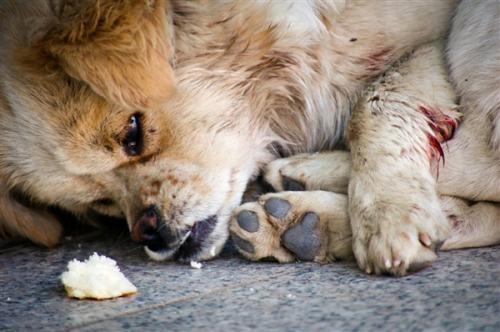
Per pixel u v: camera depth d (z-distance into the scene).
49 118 6.17
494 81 6.10
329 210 5.82
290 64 6.82
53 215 7.42
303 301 4.85
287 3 6.59
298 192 5.97
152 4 5.89
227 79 6.53
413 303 4.62
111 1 5.74
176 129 6.32
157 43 5.83
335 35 6.89
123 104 5.76
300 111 7.15
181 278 5.74
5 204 7.12
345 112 7.15
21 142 6.53
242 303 4.92
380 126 6.24
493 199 6.27
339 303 4.74
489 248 6.01
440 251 5.96
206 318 4.68
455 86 6.43
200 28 6.33
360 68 7.02
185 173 6.36
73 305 5.19
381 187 5.78
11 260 6.87
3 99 6.48
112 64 5.65
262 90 6.81
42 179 6.64
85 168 6.31
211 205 6.41
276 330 4.35
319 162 6.64
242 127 6.70
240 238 5.91
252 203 5.98
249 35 6.50
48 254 7.04
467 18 6.47
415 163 6.01
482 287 4.82
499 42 6.14
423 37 6.99
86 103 6.06
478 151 6.18
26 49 6.05
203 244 6.32
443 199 6.21
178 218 6.29
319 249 5.77
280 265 5.84
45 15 6.01
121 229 7.68
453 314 4.36
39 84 6.15
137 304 5.11
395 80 6.59
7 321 4.93
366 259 5.40
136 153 6.29
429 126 6.25
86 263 5.47
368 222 5.55
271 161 7.01
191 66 6.34
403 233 5.34
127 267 6.24
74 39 5.68
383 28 6.92
